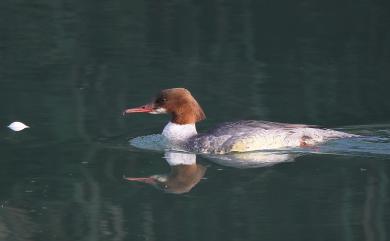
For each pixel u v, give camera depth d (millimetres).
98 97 17000
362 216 11289
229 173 13070
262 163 13547
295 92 17266
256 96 16938
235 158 13906
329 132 14531
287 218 11219
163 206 11766
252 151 14094
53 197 12125
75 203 11914
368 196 11953
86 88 17625
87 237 10812
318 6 23844
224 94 17141
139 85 17719
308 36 21297
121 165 13500
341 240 10641
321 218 11258
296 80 18078
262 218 11297
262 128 14203
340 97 16844
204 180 12789
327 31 21594
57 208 11750
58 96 17062
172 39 21359
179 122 14828
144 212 11570
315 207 11609
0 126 15359
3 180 12758
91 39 21391
